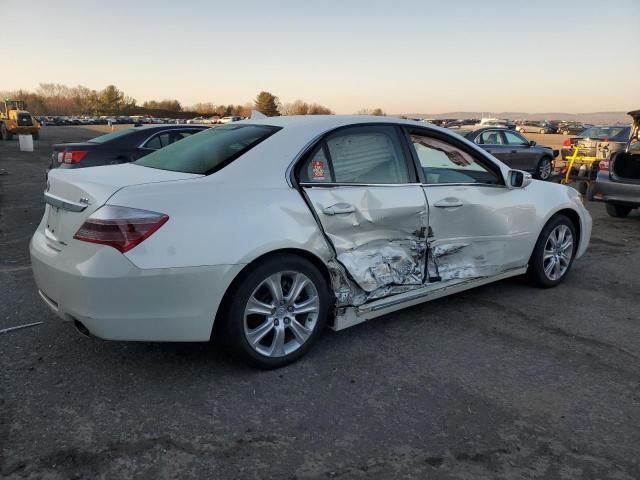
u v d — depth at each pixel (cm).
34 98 11144
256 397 298
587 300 470
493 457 250
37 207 879
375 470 240
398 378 323
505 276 457
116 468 237
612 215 921
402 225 370
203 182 305
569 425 277
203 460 244
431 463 245
